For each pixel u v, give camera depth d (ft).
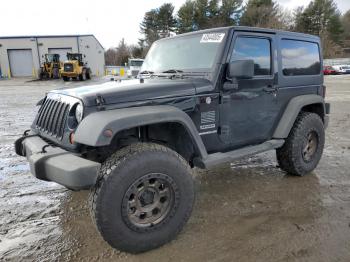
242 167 15.64
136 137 9.89
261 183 13.55
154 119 8.63
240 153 11.39
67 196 12.52
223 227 10.00
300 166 13.83
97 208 7.93
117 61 224.33
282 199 11.94
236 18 155.84
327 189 12.83
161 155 8.56
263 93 12.34
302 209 11.11
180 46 12.39
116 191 7.95
